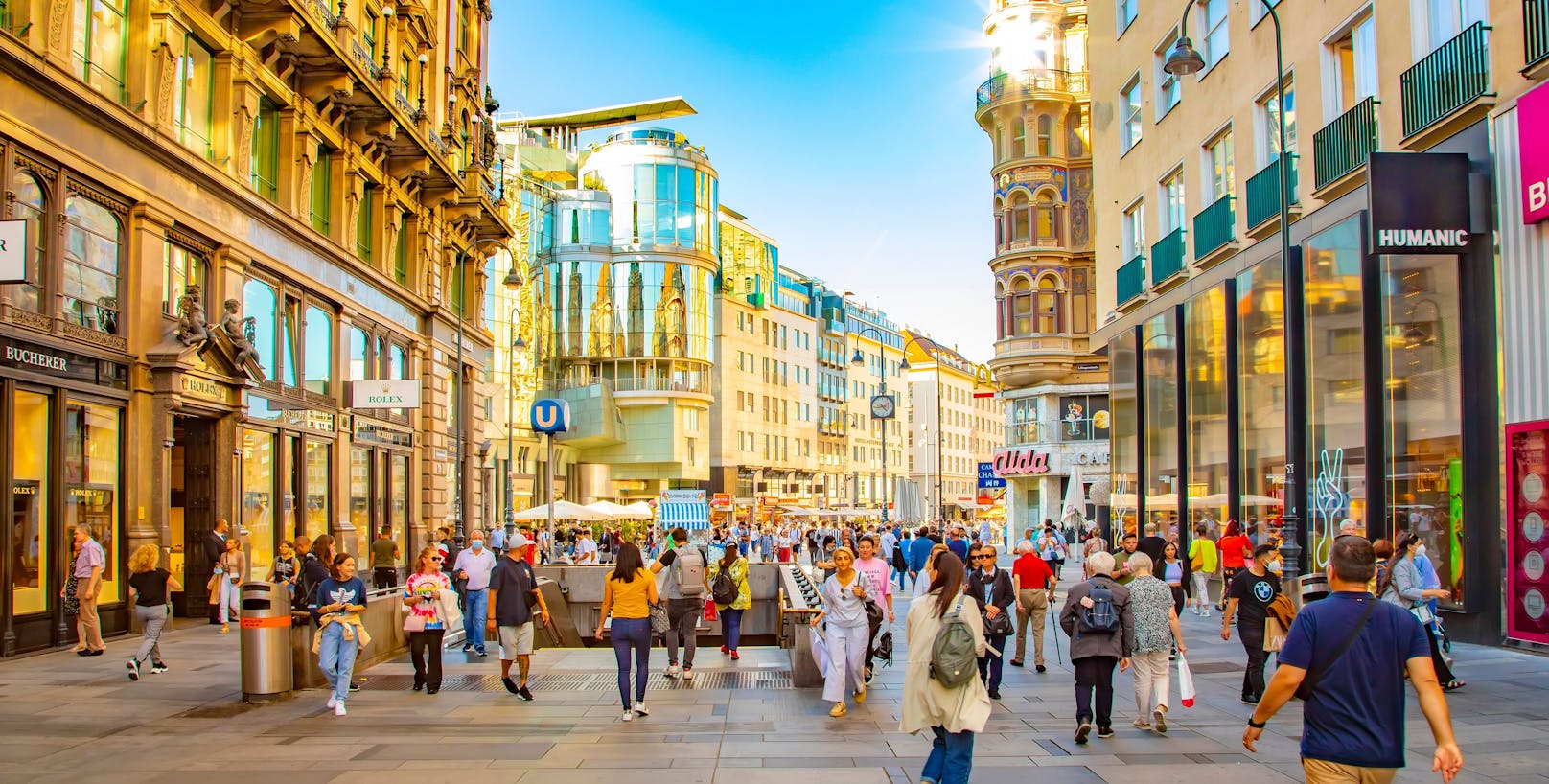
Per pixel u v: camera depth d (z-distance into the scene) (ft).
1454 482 55.77
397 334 109.50
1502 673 44.75
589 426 248.52
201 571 72.79
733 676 51.01
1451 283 56.08
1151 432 99.76
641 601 39.34
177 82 69.36
